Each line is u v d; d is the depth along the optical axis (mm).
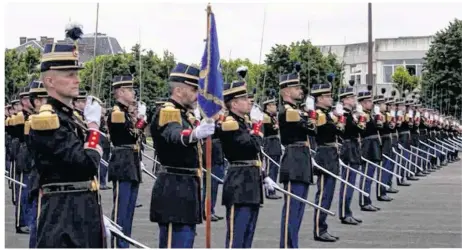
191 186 6160
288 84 8586
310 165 8516
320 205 9414
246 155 7297
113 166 8797
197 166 6246
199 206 6250
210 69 5816
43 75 5109
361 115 11336
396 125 16422
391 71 37750
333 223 10930
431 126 21359
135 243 5855
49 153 4965
